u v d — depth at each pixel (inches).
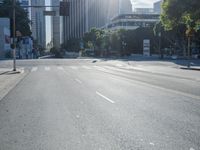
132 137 295.3
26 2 3125.0
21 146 270.4
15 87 758.5
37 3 3366.1
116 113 412.5
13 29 1365.7
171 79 959.6
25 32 3981.3
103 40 4601.4
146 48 3595.0
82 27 7076.8
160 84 801.6
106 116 393.7
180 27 2859.3
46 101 526.0
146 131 317.4
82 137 297.4
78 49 6604.3
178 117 383.6
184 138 289.9
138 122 358.3
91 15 7185.0
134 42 4453.7
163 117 384.5
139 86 751.1
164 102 502.0
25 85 802.2
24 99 554.9
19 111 437.7
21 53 3767.2
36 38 6953.7
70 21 7234.3
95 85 773.9
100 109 443.2
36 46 5669.3
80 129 328.5
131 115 398.3
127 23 6432.1
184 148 259.6
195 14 1131.9
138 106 465.1
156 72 1294.3
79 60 2436.0
